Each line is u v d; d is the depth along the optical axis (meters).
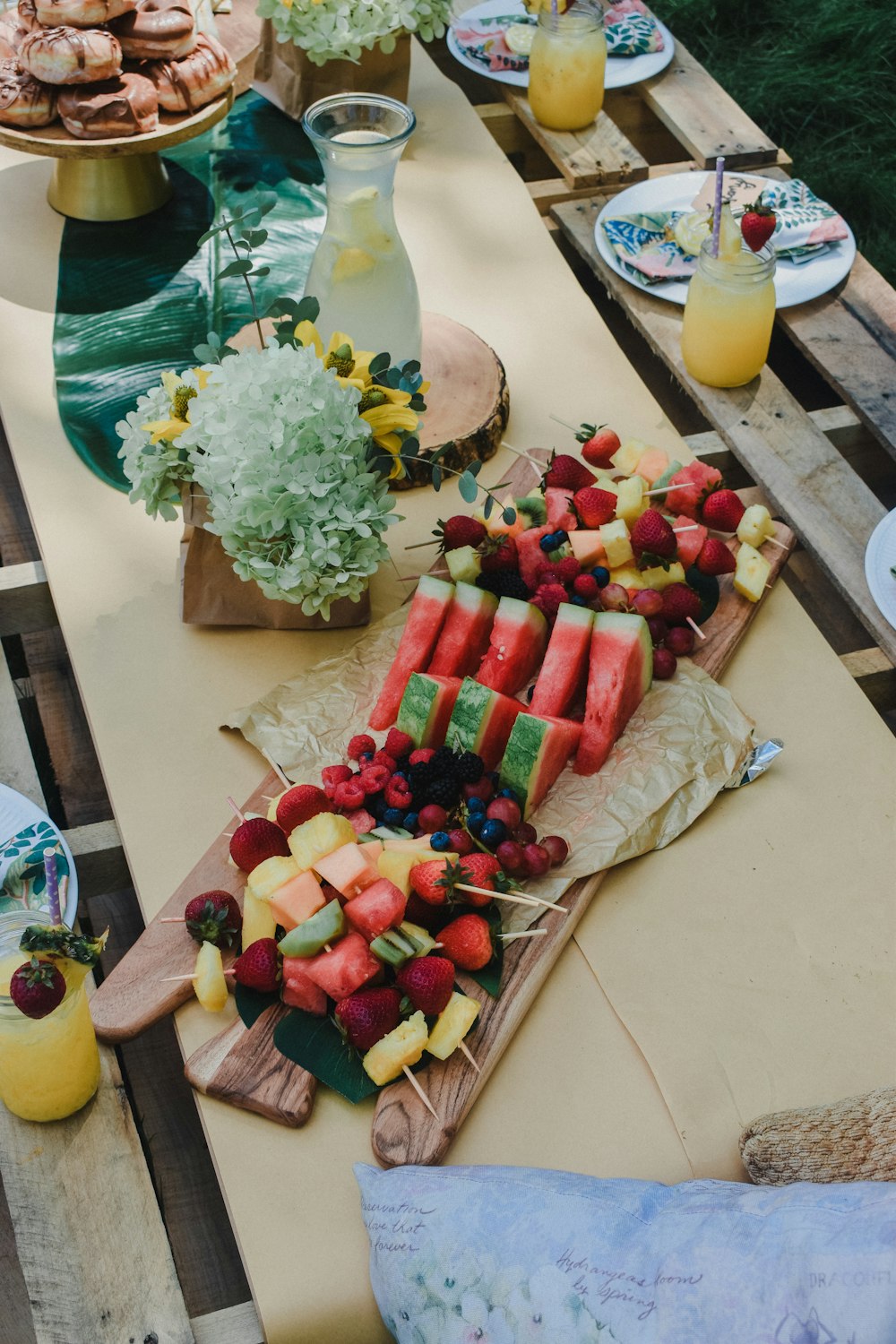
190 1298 1.78
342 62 2.79
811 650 1.95
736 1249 1.13
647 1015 1.51
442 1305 1.20
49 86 2.36
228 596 1.89
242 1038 1.45
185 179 2.76
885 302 2.59
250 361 1.66
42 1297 1.32
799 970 1.56
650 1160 1.40
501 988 1.50
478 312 2.51
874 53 4.30
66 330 2.40
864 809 1.74
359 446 1.71
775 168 2.97
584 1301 1.15
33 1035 1.34
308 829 1.48
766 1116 1.38
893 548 2.04
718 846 1.68
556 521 1.93
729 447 2.33
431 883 1.45
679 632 1.87
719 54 4.39
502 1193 1.25
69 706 2.44
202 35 2.47
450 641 1.77
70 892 1.57
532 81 2.96
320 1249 1.32
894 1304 1.03
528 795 1.63
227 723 1.76
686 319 2.37
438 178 2.84
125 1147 1.43
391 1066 1.39
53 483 2.13
